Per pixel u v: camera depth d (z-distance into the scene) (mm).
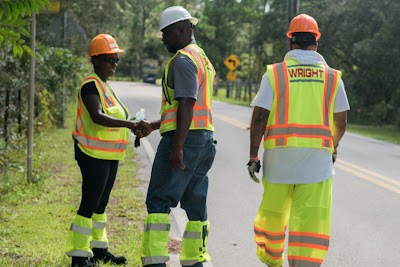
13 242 8578
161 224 6527
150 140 21328
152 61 96188
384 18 39688
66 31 28688
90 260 7500
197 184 6828
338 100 6809
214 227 10141
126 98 40844
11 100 16922
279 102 6684
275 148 6664
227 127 27000
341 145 22656
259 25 57781
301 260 6430
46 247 8320
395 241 9539
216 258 8453
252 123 6766
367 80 39938
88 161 7320
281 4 53906
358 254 8812
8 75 16141
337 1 43312
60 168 15109
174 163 6406
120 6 47031
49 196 11664
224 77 99938
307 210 6516
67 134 22438
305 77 6711
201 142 6609
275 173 6664
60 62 23375
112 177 7707
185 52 6520
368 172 15984
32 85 12305
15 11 6926
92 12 40906
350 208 11758
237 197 12531
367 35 41719
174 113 6609
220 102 50906
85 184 7367
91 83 7355
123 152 7609
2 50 15125
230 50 102000
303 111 6656
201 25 97875
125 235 9031
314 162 6594
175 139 6375
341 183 14375
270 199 6781
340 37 43125
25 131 17703
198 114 6605
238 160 17484
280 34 53906
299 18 6875
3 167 12570
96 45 7512
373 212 11461
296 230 6504
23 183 12203
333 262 8414
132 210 10711
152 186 6648
